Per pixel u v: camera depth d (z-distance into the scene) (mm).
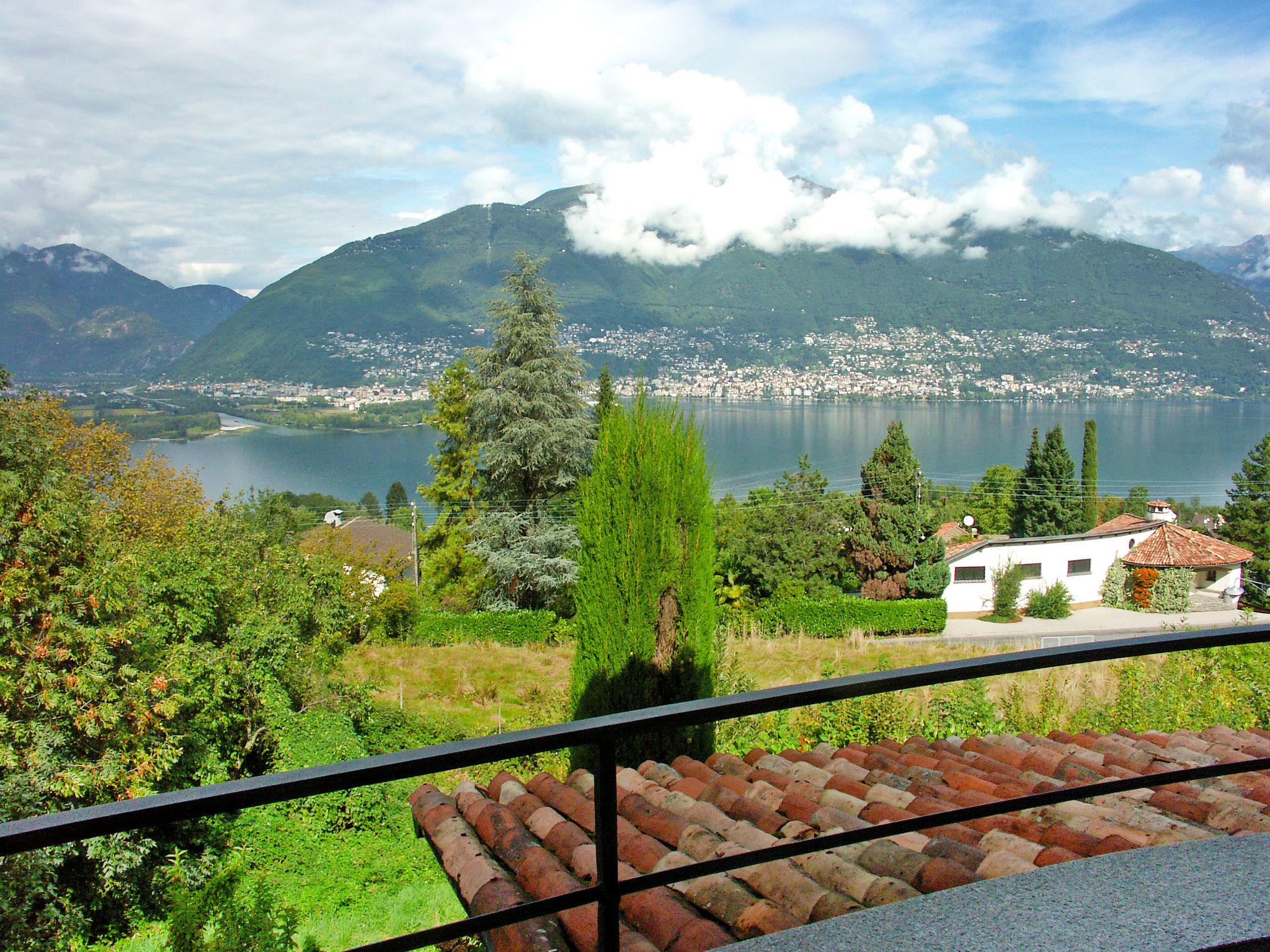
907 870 2680
